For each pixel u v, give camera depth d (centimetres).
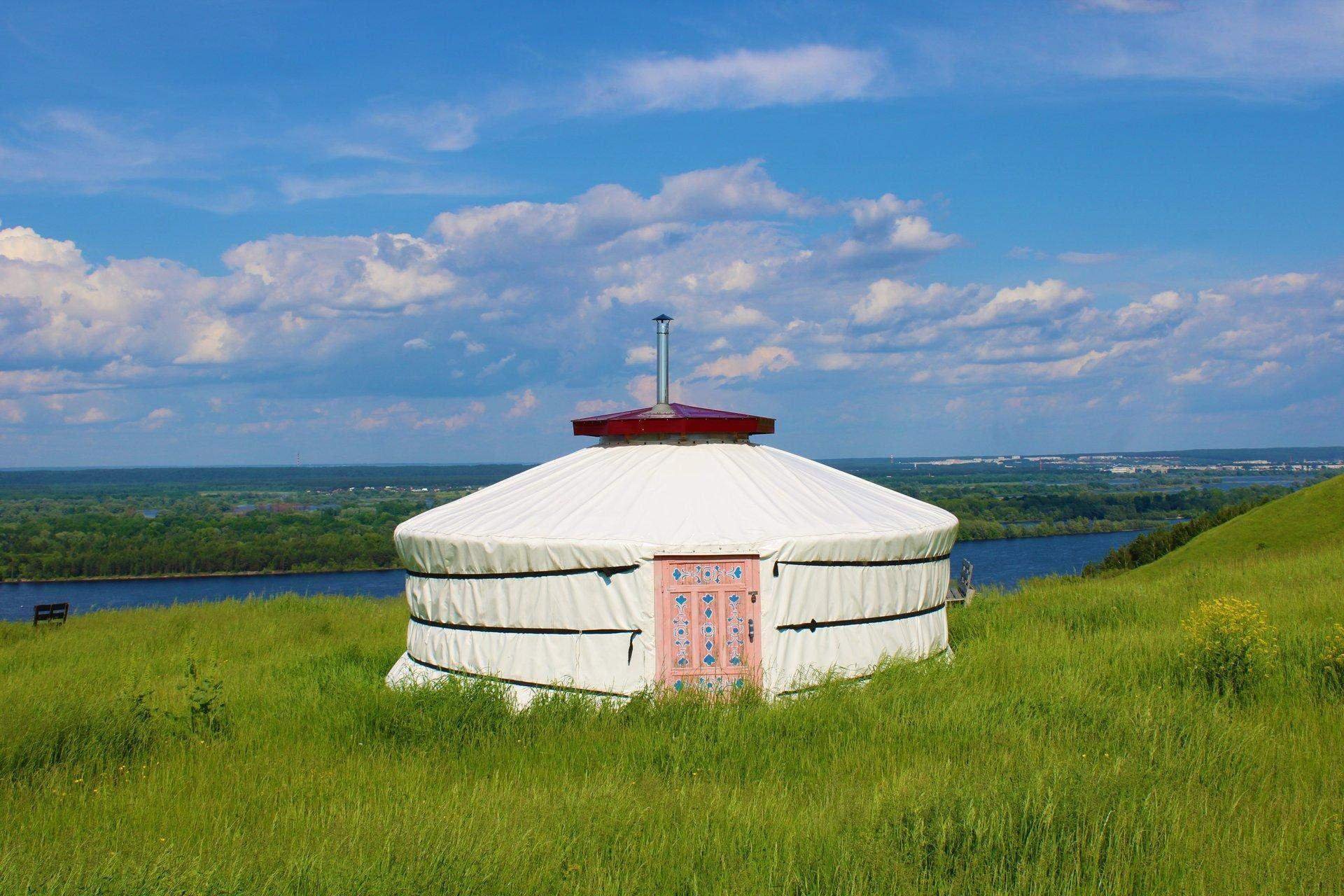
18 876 556
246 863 582
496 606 1082
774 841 601
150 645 1532
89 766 823
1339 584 1484
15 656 1438
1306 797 670
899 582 1127
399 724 918
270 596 2234
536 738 890
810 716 879
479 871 561
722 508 1085
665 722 885
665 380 1308
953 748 794
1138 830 591
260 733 923
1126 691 938
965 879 544
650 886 557
